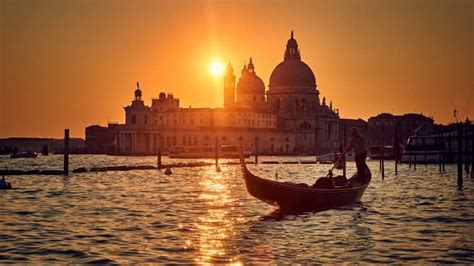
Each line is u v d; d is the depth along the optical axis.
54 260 39.59
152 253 41.44
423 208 66.19
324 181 64.75
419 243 45.00
